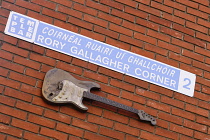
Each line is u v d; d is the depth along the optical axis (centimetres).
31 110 521
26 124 516
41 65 541
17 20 548
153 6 600
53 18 560
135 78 566
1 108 515
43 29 553
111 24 577
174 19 604
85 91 537
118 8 586
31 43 545
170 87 575
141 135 548
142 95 562
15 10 551
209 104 584
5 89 522
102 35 570
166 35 594
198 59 597
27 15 553
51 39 552
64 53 551
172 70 583
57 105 530
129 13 588
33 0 560
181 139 561
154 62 579
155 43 586
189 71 589
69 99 530
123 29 580
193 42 602
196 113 576
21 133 512
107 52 565
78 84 540
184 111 573
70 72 547
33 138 514
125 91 558
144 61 575
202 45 605
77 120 532
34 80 533
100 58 561
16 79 529
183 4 613
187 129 567
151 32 589
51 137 520
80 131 529
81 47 559
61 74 539
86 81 544
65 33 558
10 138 508
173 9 607
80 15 570
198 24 612
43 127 520
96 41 565
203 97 585
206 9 621
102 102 541
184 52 595
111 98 551
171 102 571
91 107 541
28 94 527
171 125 562
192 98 580
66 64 548
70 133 526
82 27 566
